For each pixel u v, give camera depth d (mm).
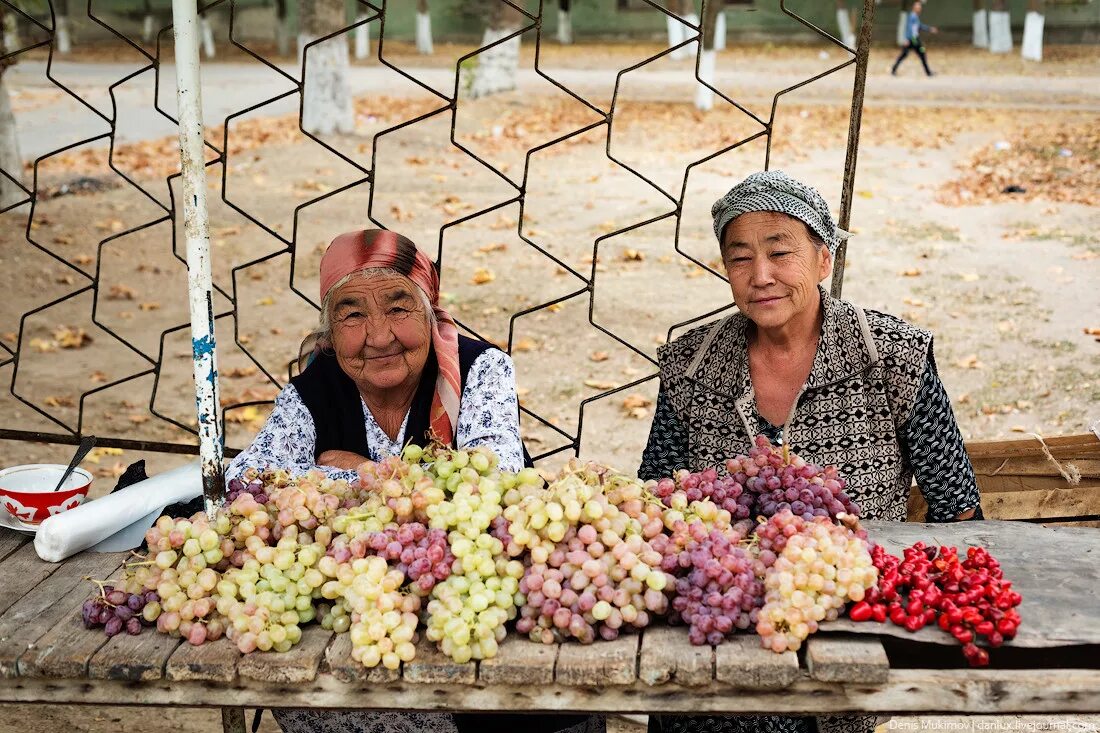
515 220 10742
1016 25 29547
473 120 16406
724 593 1932
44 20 27828
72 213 10836
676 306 8188
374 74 23750
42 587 2250
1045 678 1833
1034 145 13867
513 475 2109
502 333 7734
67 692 1981
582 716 2406
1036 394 6449
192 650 1951
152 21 30906
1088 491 3049
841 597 1926
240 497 2100
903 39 28312
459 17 31578
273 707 1959
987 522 2459
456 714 2320
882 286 8453
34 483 2760
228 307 8430
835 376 2561
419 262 2529
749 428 2648
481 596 1890
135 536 2479
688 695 1883
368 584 1888
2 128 10672
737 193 2459
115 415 6555
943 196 11445
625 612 1927
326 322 2635
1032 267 8844
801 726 2674
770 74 22922
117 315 8375
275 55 28078
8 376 7145
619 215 10867
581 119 16625
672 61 25625
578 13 31234
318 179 12625
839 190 11812
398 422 2676
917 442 2602
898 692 1852
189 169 2008
